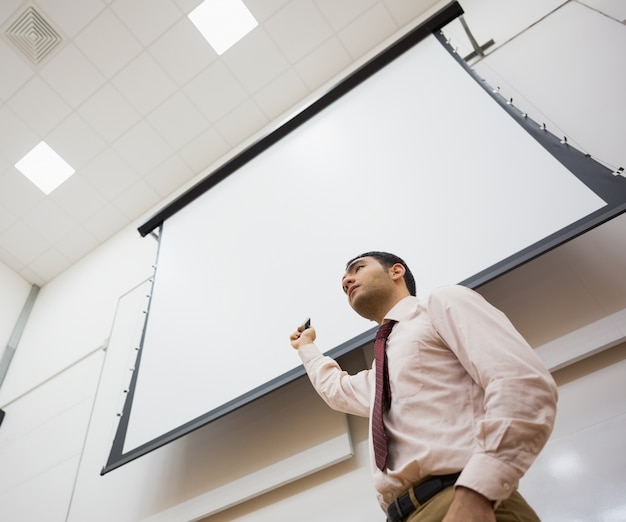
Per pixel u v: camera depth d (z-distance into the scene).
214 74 3.45
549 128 1.86
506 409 0.56
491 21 2.72
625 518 0.96
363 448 1.48
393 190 1.81
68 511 2.11
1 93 3.35
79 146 3.64
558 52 2.20
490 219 1.43
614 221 1.42
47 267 4.30
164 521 1.66
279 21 3.29
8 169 3.67
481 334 0.67
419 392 0.70
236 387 1.65
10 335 3.89
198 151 3.78
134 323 2.98
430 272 1.43
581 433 1.12
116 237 4.05
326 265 1.78
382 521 1.28
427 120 1.97
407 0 3.25
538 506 1.07
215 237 2.45
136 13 3.14
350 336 1.49
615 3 2.13
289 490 1.52
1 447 2.89
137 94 3.46
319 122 2.53
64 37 3.17
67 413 2.74
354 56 3.47
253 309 1.88
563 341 1.26
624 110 1.69
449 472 0.61
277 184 2.41
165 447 2.00
